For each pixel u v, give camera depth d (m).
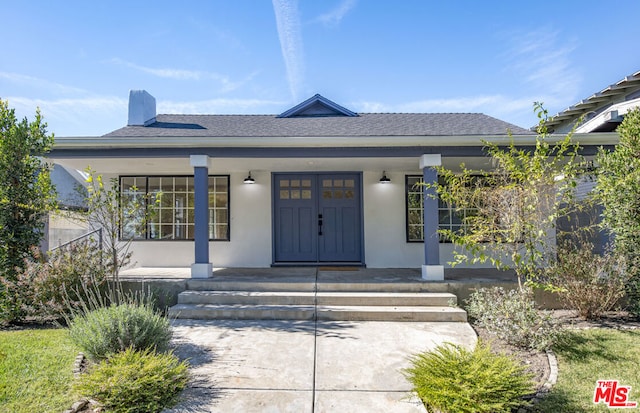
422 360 3.37
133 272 7.51
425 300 5.75
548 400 3.13
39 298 5.15
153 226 8.52
